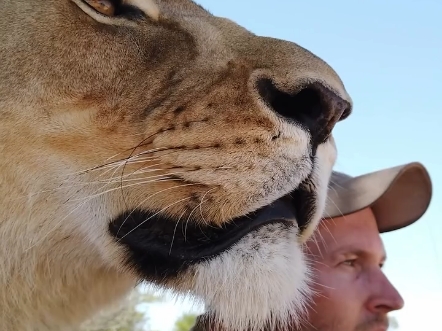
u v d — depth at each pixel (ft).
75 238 1.03
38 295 1.08
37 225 1.02
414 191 1.45
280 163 0.93
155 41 1.05
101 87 1.02
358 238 1.28
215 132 0.95
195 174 0.95
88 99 1.01
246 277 0.93
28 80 1.03
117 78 1.03
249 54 1.01
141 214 0.99
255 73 0.96
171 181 0.96
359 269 1.28
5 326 1.09
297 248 0.98
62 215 1.02
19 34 1.06
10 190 1.01
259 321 0.95
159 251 0.98
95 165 1.00
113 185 0.99
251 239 0.94
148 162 0.98
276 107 0.94
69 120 1.01
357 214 1.32
